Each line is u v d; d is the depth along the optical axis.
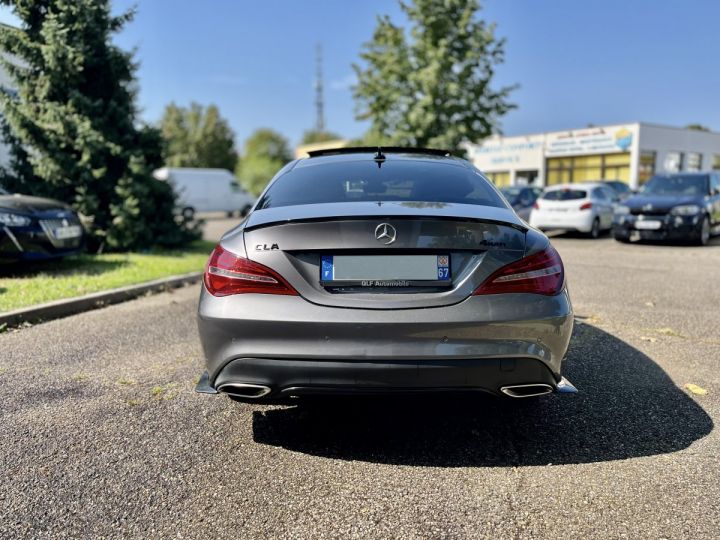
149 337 4.82
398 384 2.45
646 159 33.91
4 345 4.56
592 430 2.98
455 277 2.54
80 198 9.78
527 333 2.51
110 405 3.34
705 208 11.96
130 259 9.27
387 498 2.36
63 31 9.15
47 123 9.45
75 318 5.54
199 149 56.22
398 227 2.52
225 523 2.19
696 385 3.61
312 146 52.91
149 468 2.61
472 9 19.09
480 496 2.37
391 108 20.52
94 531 2.14
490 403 3.36
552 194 14.65
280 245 2.55
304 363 2.46
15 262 6.90
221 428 3.05
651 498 2.33
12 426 3.05
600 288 7.00
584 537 2.08
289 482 2.49
